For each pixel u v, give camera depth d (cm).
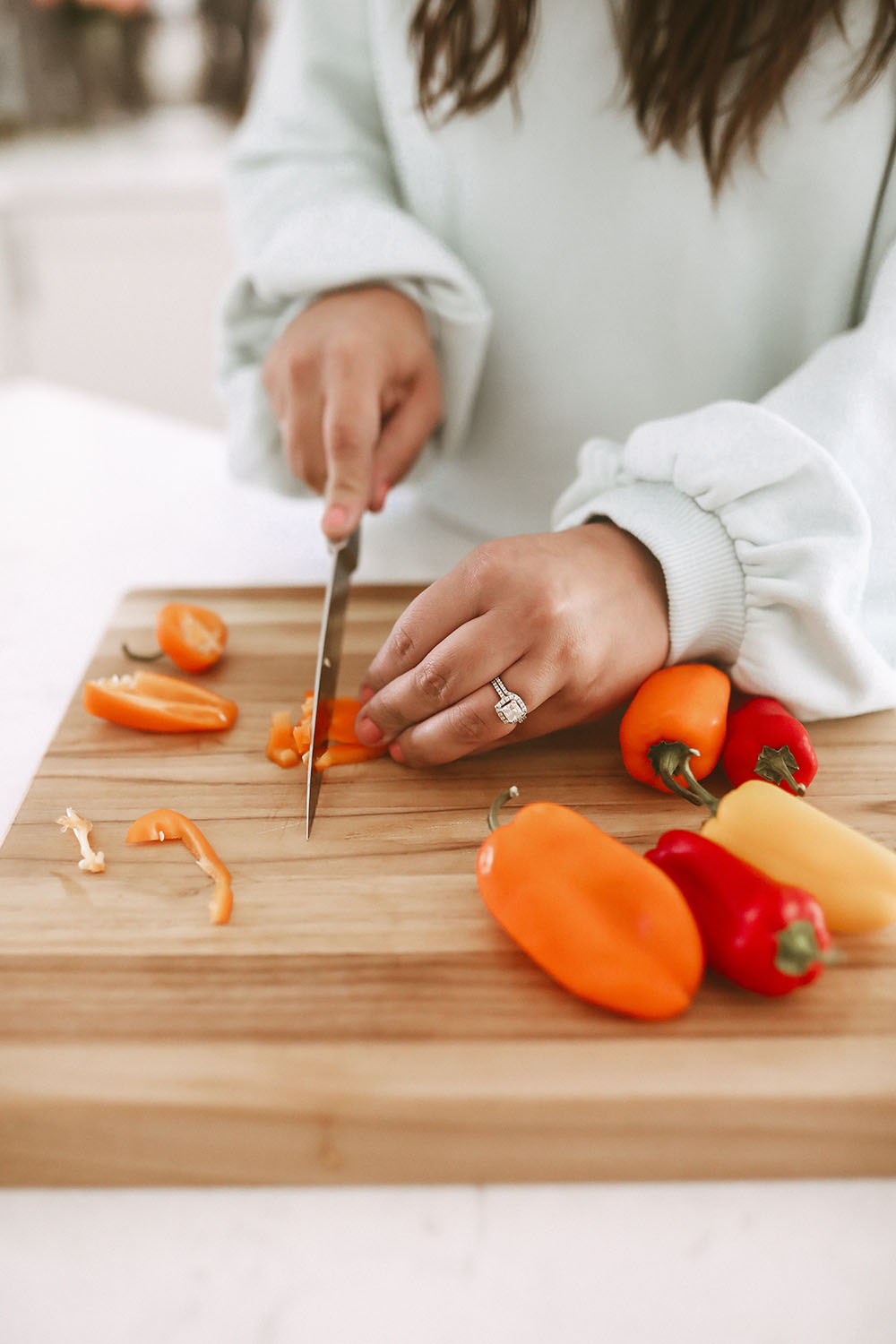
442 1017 42
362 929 45
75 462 93
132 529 80
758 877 42
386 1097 39
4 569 75
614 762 53
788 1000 42
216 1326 36
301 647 63
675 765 49
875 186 61
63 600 71
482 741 50
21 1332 36
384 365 64
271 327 74
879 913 43
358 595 68
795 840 45
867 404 55
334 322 65
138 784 52
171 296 178
